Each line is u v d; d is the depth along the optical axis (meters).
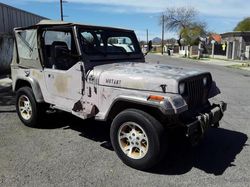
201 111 5.07
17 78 6.72
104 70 5.20
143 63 5.88
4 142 5.72
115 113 5.15
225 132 6.57
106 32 5.89
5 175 4.47
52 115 7.19
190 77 4.79
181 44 65.12
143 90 4.66
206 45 56.84
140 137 4.65
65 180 4.35
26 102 6.59
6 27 16.36
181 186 4.25
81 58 5.37
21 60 6.63
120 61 6.01
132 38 6.48
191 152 5.41
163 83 4.52
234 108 8.94
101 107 5.18
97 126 6.70
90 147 5.54
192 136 4.61
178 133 5.00
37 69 6.26
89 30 5.61
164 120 4.65
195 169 4.79
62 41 5.73
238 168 4.84
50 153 5.25
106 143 5.74
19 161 4.93
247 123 7.31
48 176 4.45
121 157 4.84
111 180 4.37
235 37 43.16
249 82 15.64
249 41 41.75
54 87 5.96
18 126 6.66
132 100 4.58
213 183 4.35
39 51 6.14
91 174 4.54
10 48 15.81
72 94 5.64
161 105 4.29
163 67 5.40
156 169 4.75
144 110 4.71
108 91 5.01
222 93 11.59
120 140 4.84
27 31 6.37
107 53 5.81
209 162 5.04
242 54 41.00
